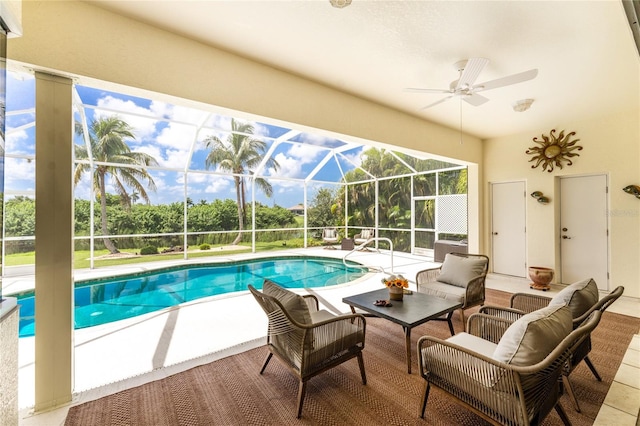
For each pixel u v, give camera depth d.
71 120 2.16
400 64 3.09
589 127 4.83
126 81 2.33
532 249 5.54
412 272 6.35
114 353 2.76
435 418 1.91
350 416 1.94
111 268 6.85
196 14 2.31
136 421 1.90
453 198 7.82
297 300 2.01
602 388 2.23
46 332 2.04
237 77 2.92
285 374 2.43
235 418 1.92
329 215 11.62
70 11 2.11
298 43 2.71
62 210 2.12
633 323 3.49
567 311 1.81
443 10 2.23
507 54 2.84
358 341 2.27
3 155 1.72
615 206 4.61
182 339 3.06
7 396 1.60
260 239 10.37
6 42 1.74
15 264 6.75
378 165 10.03
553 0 2.10
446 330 3.33
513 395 1.46
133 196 9.53
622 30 2.44
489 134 5.80
